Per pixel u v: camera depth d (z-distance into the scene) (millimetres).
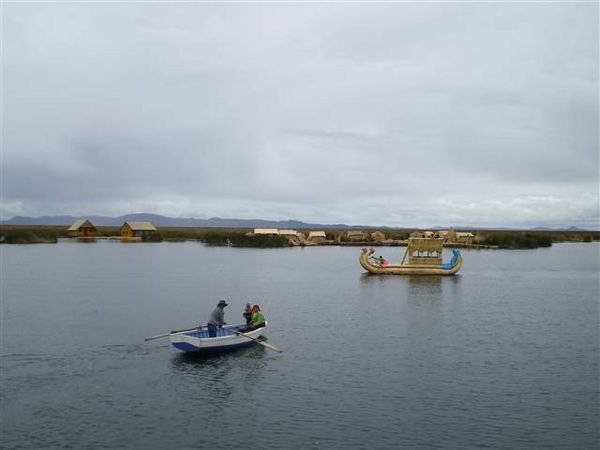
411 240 69375
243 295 50531
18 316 38875
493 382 24062
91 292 51719
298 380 24109
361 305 44750
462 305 45094
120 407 21000
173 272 71625
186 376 24594
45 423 19547
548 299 49062
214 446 17891
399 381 24094
